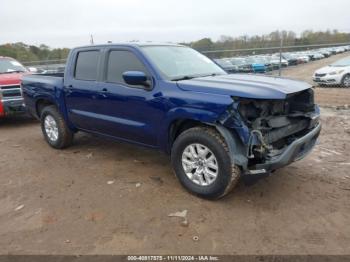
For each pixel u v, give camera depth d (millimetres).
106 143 6473
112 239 3299
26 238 3375
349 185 4316
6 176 5027
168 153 4441
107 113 4953
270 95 3525
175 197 4090
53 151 6152
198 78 4340
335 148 5824
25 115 10055
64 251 3145
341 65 15664
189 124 4176
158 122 4258
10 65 9750
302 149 4066
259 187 4309
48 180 4793
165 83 4184
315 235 3275
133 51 4629
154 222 3564
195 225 3484
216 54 16109
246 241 3205
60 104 5770
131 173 4910
